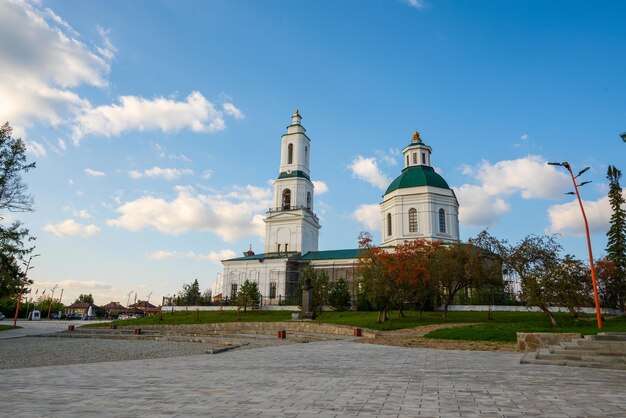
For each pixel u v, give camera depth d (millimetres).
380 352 19922
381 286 40406
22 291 62344
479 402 8547
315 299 56219
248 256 78125
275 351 20688
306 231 77312
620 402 8523
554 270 32375
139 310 116750
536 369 13562
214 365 15172
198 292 78375
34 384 10938
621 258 52031
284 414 7562
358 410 7863
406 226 64562
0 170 38969
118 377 12156
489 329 26688
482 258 38125
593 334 18766
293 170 79000
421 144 70125
